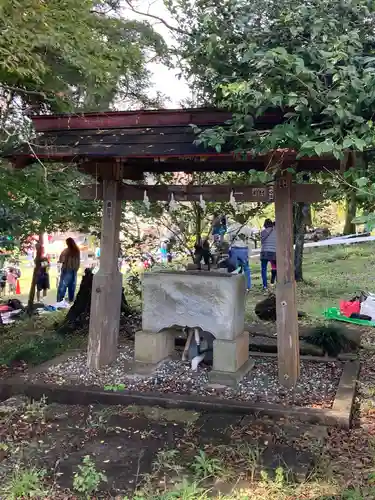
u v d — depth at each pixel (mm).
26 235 7672
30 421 4109
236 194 4867
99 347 5102
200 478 3127
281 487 2982
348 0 3912
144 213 6984
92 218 7590
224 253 6598
